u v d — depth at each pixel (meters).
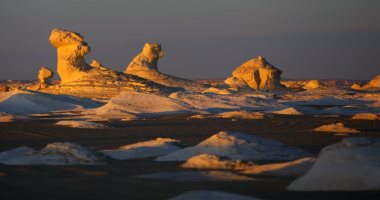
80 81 123.38
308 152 33.75
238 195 18.53
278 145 32.75
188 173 24.89
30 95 91.25
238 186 21.50
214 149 31.22
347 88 191.50
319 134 48.34
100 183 23.19
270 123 62.50
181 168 26.97
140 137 47.88
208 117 72.44
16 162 29.53
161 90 125.44
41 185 23.02
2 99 89.25
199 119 69.44
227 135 32.50
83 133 52.16
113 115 73.94
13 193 21.45
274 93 154.88
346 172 20.28
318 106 108.31
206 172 24.94
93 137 48.41
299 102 116.25
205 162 27.50
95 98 116.50
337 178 20.28
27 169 27.33
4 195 21.11
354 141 21.39
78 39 127.19
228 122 64.25
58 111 87.06
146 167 27.75
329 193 19.41
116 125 61.22
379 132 49.91
